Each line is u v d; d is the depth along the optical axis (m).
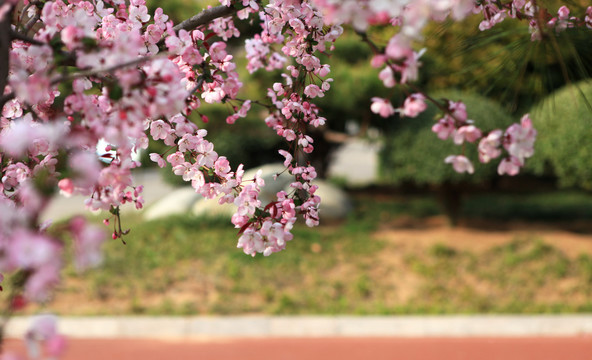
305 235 8.61
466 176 8.59
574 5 2.27
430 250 7.95
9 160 2.05
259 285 7.12
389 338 5.93
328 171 13.66
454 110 1.58
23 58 1.80
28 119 1.96
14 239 1.03
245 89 8.55
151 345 5.71
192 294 6.90
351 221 9.80
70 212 9.88
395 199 12.59
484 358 5.29
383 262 7.77
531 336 5.95
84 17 1.60
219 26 2.72
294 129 2.61
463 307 6.59
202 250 8.11
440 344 5.71
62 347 1.11
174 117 2.26
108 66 1.41
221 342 5.82
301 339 5.92
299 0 2.48
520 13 2.28
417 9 1.32
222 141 12.23
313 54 2.62
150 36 2.31
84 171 1.26
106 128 1.45
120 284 7.03
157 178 16.61
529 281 7.19
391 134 9.23
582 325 6.10
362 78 9.46
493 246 8.14
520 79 2.26
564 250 7.90
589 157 7.80
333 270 7.57
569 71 2.22
